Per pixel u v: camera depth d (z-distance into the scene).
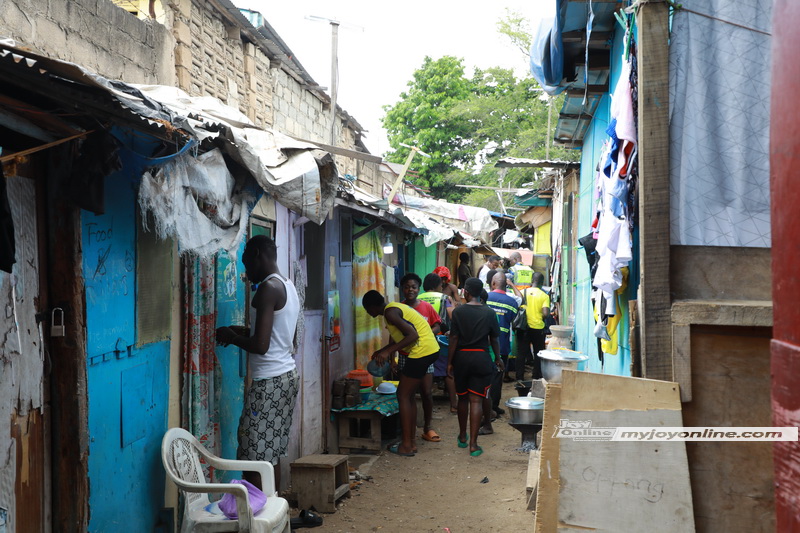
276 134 4.54
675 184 3.51
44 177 3.28
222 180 4.10
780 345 1.73
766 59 3.48
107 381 3.64
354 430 8.35
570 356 6.80
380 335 10.38
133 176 3.81
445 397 11.05
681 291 3.48
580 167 9.27
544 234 19.05
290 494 5.82
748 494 3.15
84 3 6.16
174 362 4.56
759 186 3.48
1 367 2.89
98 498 3.52
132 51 7.12
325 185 4.82
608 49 6.08
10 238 2.61
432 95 38.09
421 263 17.19
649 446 3.13
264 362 4.84
